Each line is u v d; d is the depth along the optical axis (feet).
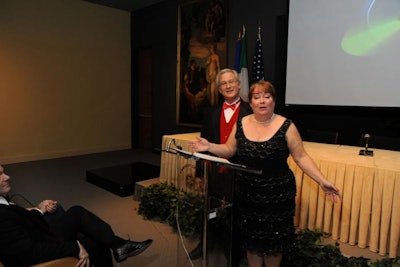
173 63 18.04
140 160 17.87
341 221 6.93
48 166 16.19
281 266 6.39
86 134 19.47
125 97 21.15
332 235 7.10
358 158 7.00
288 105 12.25
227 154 5.78
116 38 20.12
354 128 11.59
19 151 16.92
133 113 21.43
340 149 8.02
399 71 9.56
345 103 10.78
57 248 4.68
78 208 6.25
